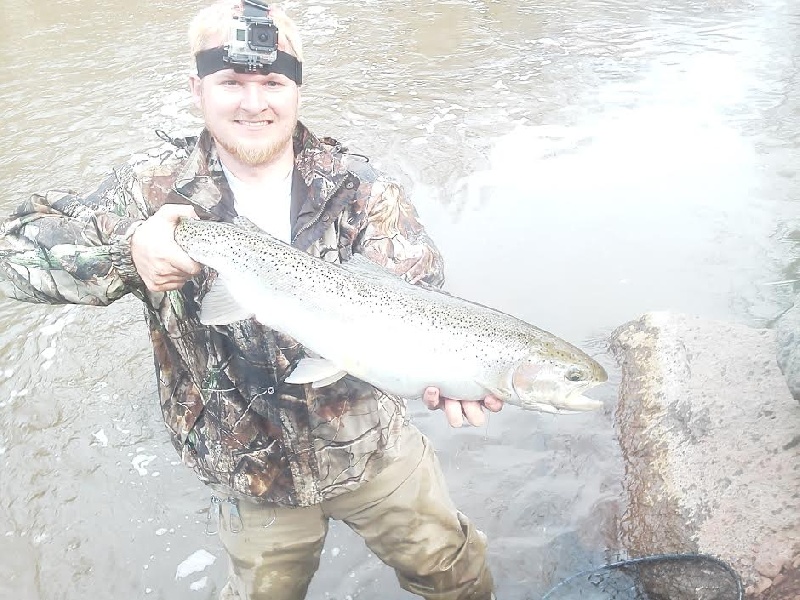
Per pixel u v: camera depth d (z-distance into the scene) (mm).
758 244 2350
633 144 2984
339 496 1189
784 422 1511
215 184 1110
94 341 2109
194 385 1143
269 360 1096
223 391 1118
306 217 1106
